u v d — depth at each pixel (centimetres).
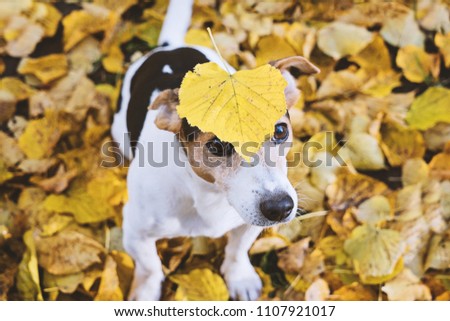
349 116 112
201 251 105
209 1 120
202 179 89
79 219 104
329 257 105
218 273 104
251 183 85
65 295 101
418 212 107
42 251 102
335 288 103
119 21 118
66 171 108
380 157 109
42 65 114
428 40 117
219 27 118
